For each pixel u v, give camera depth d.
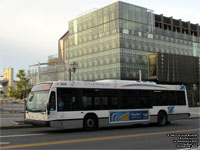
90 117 16.41
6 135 13.95
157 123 19.62
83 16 71.31
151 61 64.75
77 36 72.81
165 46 70.31
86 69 69.06
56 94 15.21
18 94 45.53
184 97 21.81
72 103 15.75
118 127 18.97
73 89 15.92
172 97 20.97
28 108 15.89
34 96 15.83
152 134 14.26
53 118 14.88
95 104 16.66
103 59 64.62
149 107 19.33
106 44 64.12
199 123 22.50
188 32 78.88
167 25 73.44
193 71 70.94
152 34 67.75
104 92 17.16
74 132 15.59
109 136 13.48
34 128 18.28
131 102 18.38
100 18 66.31
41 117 14.98
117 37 61.47
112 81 17.77
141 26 65.62
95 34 67.38
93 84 16.80
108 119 17.02
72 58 73.69
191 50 77.44
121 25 61.78
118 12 61.88
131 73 62.06
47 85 15.36
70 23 75.62
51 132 15.64
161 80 63.19
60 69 76.44
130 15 63.78
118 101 17.70
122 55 60.91
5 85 102.56
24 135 13.97
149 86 19.66
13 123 19.72
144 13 66.69
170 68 65.50
